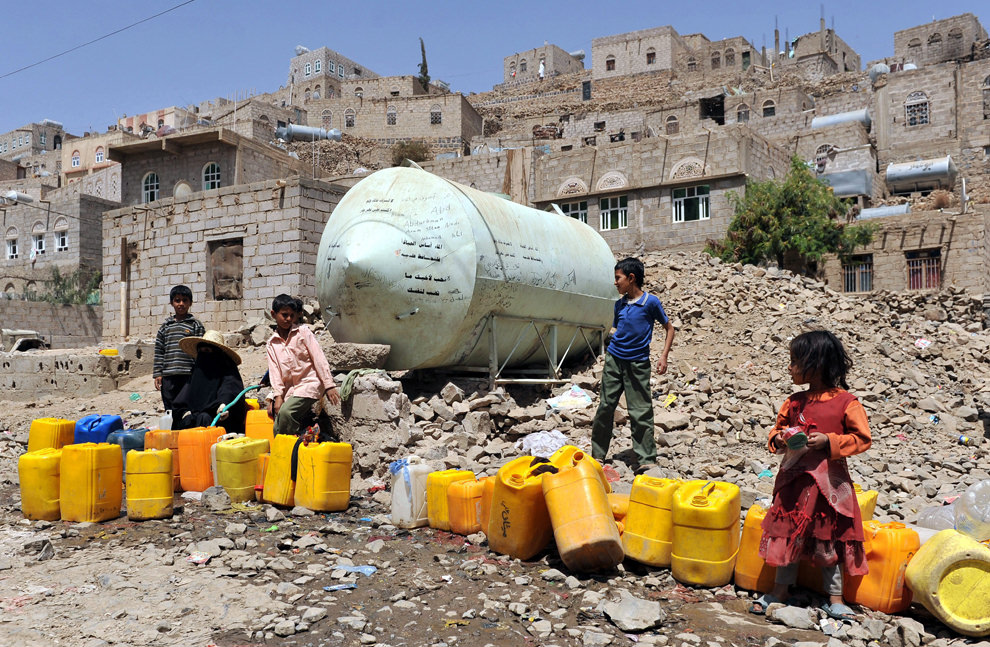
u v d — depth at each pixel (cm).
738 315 1372
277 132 6172
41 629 358
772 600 400
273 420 703
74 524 546
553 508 439
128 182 3098
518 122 7162
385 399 705
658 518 446
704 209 2698
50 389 1381
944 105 4250
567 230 1068
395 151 5903
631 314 698
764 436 871
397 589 421
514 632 367
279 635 358
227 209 1698
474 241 853
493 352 905
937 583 369
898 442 880
